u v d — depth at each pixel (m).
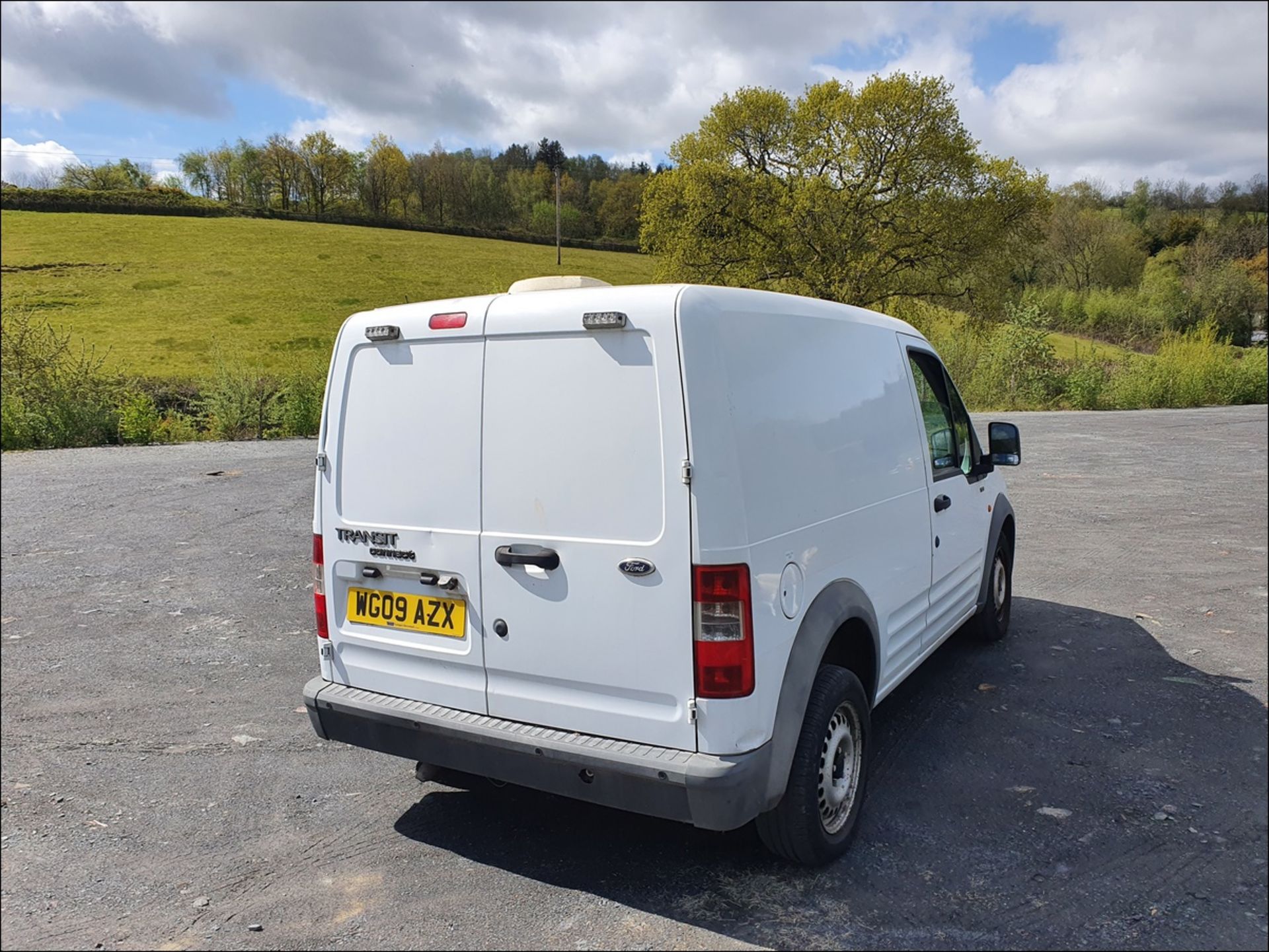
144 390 22.16
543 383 3.03
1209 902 2.99
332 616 3.58
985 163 34.12
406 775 4.13
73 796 3.92
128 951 2.83
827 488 3.34
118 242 75.12
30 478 13.24
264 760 4.29
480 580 3.16
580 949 2.81
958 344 33.53
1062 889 3.08
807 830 3.08
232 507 10.88
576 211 104.25
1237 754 4.14
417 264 76.44
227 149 104.50
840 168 35.06
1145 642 5.76
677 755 2.80
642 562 2.83
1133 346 40.34
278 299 62.12
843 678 3.28
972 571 5.09
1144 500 11.08
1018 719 4.56
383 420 3.41
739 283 35.91
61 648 5.93
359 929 2.94
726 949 2.79
